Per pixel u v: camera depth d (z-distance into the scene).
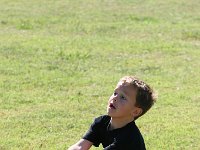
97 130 7.43
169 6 28.66
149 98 7.29
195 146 11.20
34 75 15.94
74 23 23.88
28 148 10.87
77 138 11.49
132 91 7.22
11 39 20.48
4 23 23.58
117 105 7.21
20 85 15.00
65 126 12.10
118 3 29.16
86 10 27.11
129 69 17.08
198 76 16.56
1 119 12.41
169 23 24.69
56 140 11.33
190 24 24.53
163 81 15.91
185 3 29.48
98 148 10.67
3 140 11.21
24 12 26.09
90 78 15.88
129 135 7.16
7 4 28.06
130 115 7.27
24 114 12.77
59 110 13.11
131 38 21.52
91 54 18.58
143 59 18.33
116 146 7.12
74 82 15.43
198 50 19.89
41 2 28.89
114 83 15.50
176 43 20.81
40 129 11.89
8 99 13.81
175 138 11.53
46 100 13.84
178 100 14.15
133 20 25.14
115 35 22.05
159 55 18.95
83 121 12.41
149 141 11.30
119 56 18.58
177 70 17.16
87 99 14.01
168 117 12.84
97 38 21.34
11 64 17.00
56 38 21.03
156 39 21.44
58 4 28.44
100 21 24.62
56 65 17.12
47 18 24.81
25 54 18.30
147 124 12.29
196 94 14.73
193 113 13.20
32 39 20.61
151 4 29.08
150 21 24.98
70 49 19.17
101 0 29.88
